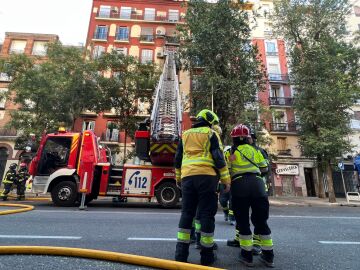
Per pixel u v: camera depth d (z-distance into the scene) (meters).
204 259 3.17
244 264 3.30
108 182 9.86
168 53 18.84
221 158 3.31
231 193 3.67
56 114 18.45
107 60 20.50
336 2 21.59
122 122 21.20
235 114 18.02
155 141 9.38
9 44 31.78
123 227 5.51
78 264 3.04
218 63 18.22
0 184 26.81
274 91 31.44
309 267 3.23
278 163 28.14
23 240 4.09
